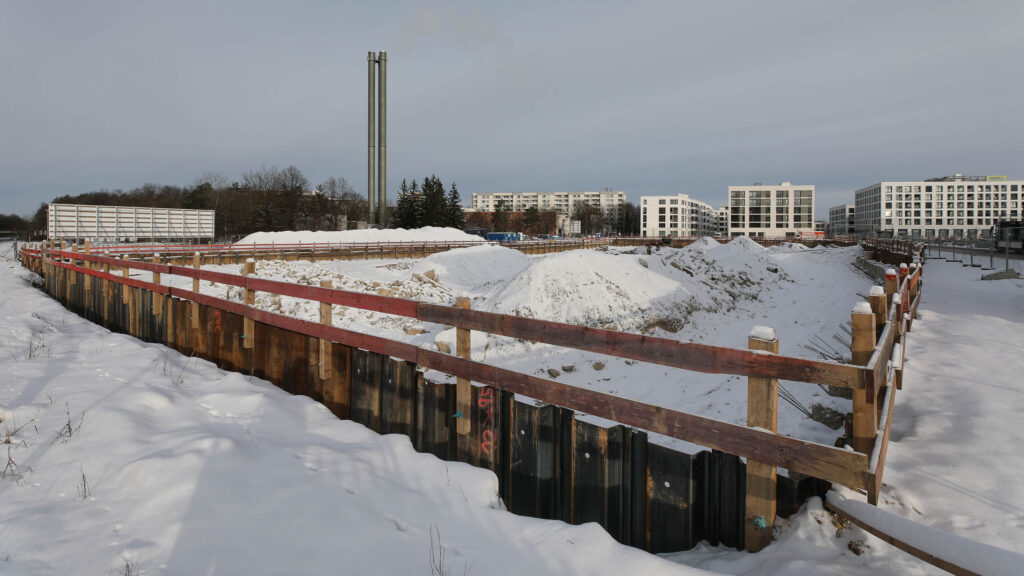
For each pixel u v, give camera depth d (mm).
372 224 75562
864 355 4285
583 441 4496
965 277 20719
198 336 9461
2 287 19391
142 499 3949
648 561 3428
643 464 4246
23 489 4031
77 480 4180
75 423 5141
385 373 6062
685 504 4043
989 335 9953
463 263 33250
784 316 18031
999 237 37719
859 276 28469
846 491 3846
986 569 2703
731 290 20234
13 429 4984
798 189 120375
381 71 76062
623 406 4125
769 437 3533
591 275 15461
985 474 4508
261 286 7723
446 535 3807
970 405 6113
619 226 155500
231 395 6238
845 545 3570
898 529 3174
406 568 3381
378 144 76125
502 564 3447
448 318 5254
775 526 3777
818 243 68562
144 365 7465
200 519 3756
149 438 4930
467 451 5152
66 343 9078
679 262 20312
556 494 4688
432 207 87438
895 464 4855
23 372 6805
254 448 4938
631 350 4145
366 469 4672
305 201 91250
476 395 5145
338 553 3508
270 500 4016
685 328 15492
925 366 7953
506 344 12898
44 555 3293
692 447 7262
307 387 7105
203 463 4410
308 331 6828
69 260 21469
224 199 89688
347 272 29859
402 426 5848
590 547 3609
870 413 3861
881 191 151125
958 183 148000
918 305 14000
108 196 106438
